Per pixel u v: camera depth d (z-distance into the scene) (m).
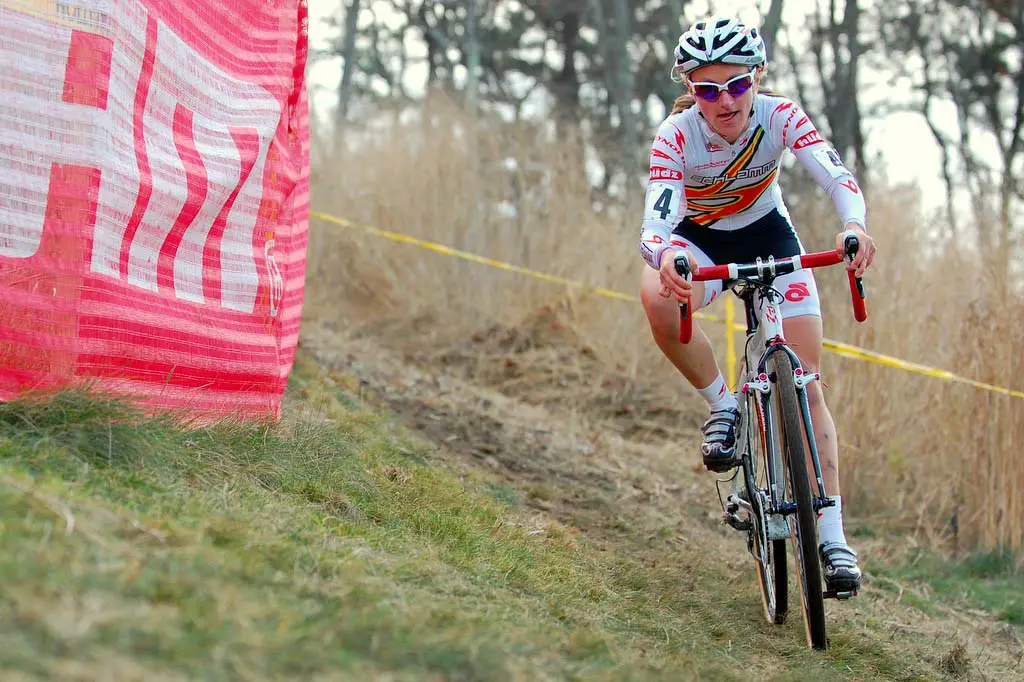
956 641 11.38
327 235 26.53
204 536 6.53
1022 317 15.73
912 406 17.30
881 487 17.00
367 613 5.76
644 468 16.95
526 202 26.56
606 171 31.64
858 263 8.91
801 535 9.07
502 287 25.25
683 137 10.27
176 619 4.87
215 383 10.21
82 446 7.86
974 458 15.82
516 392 21.22
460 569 8.64
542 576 9.50
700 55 9.52
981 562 15.23
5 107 8.31
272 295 11.09
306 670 4.82
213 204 10.19
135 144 9.27
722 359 21.97
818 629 9.34
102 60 8.77
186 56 9.98
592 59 52.59
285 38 11.64
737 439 10.78
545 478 14.70
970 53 48.84
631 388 21.70
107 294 8.89
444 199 26.28
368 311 25.39
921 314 17.88
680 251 9.02
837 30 43.75
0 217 8.27
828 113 43.47
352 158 28.33
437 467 12.98
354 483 10.12
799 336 10.52
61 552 5.27
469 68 45.66
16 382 8.33
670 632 8.97
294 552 6.75
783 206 11.28
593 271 24.84
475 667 5.42
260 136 10.94
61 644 4.33
